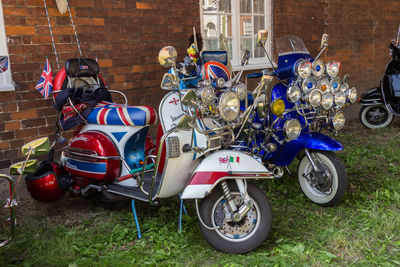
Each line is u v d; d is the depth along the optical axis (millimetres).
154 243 3090
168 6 5449
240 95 2957
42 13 4344
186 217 3445
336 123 3678
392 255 2846
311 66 3451
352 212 3596
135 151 3611
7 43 4141
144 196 3170
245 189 2803
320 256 2818
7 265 2758
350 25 8688
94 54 4828
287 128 3336
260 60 7012
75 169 3592
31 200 4047
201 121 2904
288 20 7246
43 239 3125
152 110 3424
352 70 8969
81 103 3635
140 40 5227
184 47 5723
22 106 4293
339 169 3545
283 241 3055
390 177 4535
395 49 6219
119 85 5105
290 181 4395
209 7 6160
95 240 3152
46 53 4422
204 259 2824
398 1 9875
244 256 2832
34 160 2557
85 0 4668
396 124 7262
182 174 2939
